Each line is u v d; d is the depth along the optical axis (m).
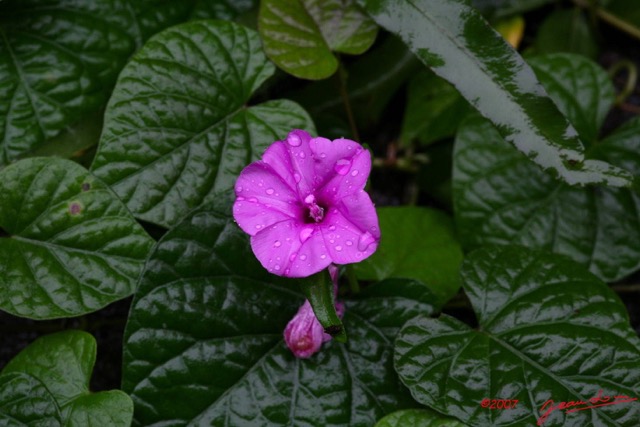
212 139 0.66
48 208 0.64
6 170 0.64
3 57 0.67
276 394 0.63
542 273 0.65
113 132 0.65
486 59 0.65
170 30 0.66
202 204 0.64
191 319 0.63
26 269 0.64
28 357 0.64
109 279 0.64
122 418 0.62
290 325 0.63
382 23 0.67
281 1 0.68
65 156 0.67
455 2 0.66
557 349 0.64
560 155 0.64
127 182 0.65
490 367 0.63
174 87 0.66
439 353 0.63
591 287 0.65
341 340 0.60
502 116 0.65
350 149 0.61
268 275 0.64
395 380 0.64
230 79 0.67
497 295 0.65
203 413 0.63
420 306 0.65
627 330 0.64
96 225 0.64
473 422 0.62
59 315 0.63
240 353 0.63
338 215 0.60
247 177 0.61
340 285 0.68
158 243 0.63
